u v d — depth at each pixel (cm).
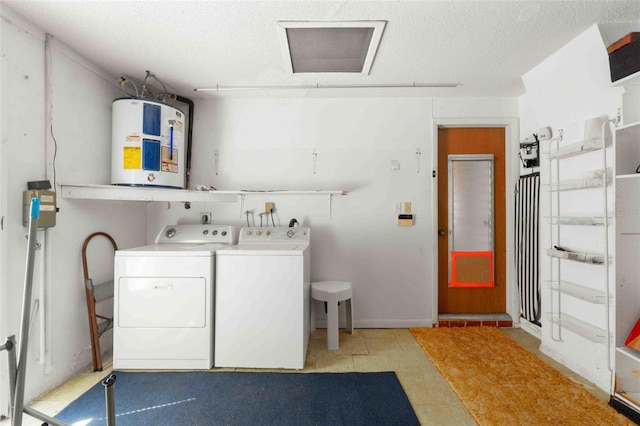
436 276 283
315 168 286
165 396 176
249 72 233
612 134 174
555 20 172
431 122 284
